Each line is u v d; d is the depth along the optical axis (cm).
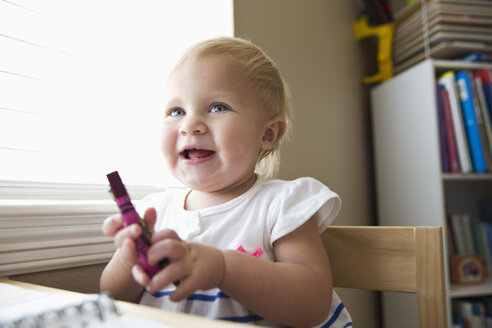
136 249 41
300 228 61
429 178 131
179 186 109
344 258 71
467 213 164
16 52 78
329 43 151
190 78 64
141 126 103
